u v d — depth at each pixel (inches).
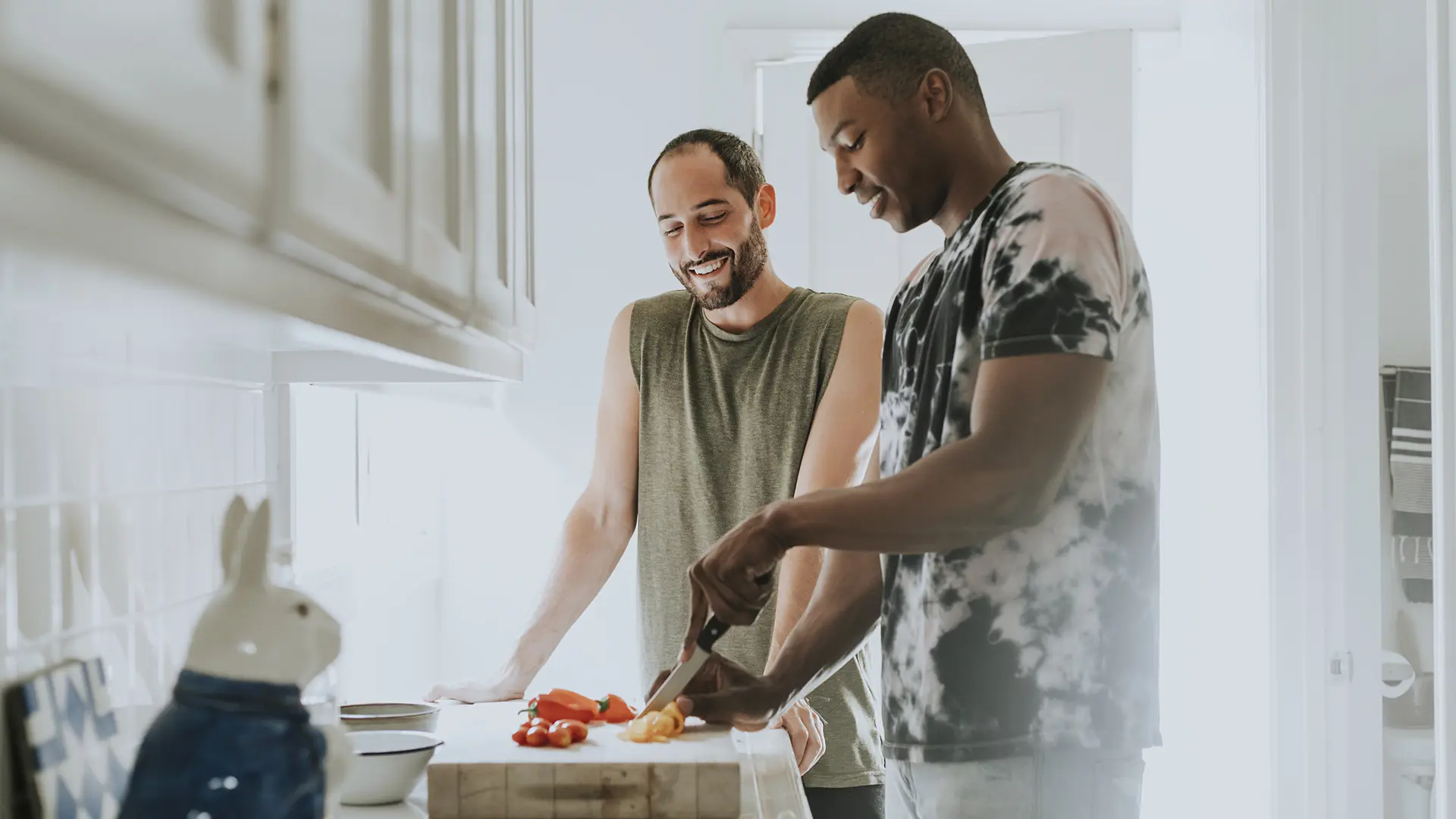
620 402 70.4
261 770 21.8
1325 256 86.9
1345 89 84.4
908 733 43.3
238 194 15.8
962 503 37.2
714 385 67.1
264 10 17.0
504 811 33.6
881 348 64.9
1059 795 40.4
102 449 31.4
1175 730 105.8
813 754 55.5
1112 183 95.1
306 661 23.3
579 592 68.9
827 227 101.1
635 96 103.7
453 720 43.4
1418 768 77.1
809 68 101.3
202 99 14.5
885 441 48.7
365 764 36.9
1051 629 40.6
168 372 35.9
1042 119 96.8
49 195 11.9
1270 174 88.9
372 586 76.8
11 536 26.5
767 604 63.5
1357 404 83.3
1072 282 38.4
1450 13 65.1
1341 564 85.6
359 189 22.2
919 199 45.5
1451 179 64.6
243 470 42.4
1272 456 88.6
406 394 76.3
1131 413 41.7
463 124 35.2
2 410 26.2
